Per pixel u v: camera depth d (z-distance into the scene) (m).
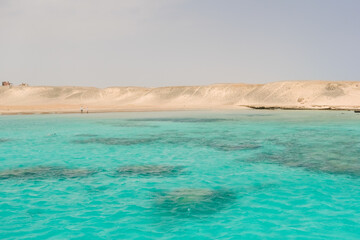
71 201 10.28
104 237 7.84
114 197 10.66
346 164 15.38
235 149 19.88
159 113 63.78
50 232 8.09
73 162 16.25
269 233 8.03
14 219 8.88
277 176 13.23
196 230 8.20
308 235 7.91
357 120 42.66
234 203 10.05
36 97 182.88
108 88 189.38
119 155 18.11
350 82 112.56
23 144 22.33
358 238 7.75
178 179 12.87
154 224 8.55
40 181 12.61
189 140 24.12
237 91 151.50
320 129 31.50
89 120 44.38
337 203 10.02
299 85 116.50
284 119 45.50
